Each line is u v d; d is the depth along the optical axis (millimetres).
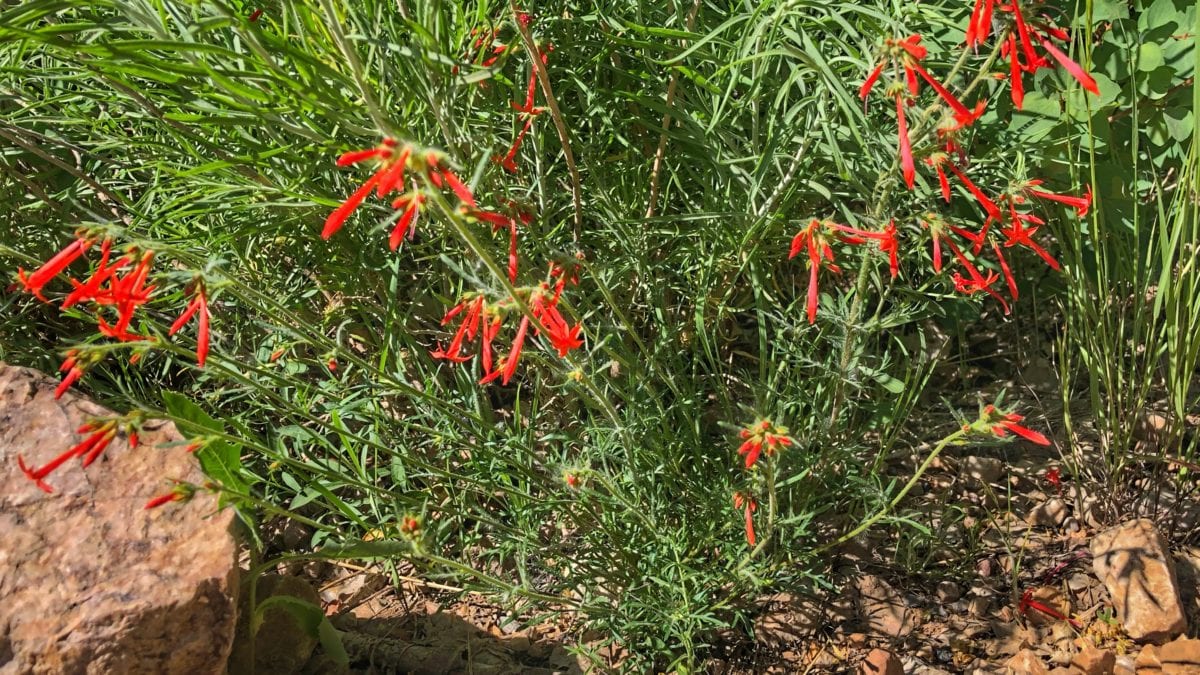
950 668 533
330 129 480
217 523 428
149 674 401
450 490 530
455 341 392
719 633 553
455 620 551
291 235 555
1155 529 551
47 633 388
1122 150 589
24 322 622
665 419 530
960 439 457
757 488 475
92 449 357
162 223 547
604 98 588
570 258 390
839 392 518
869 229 487
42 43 386
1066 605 552
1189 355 548
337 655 489
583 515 539
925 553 586
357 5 435
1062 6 564
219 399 601
